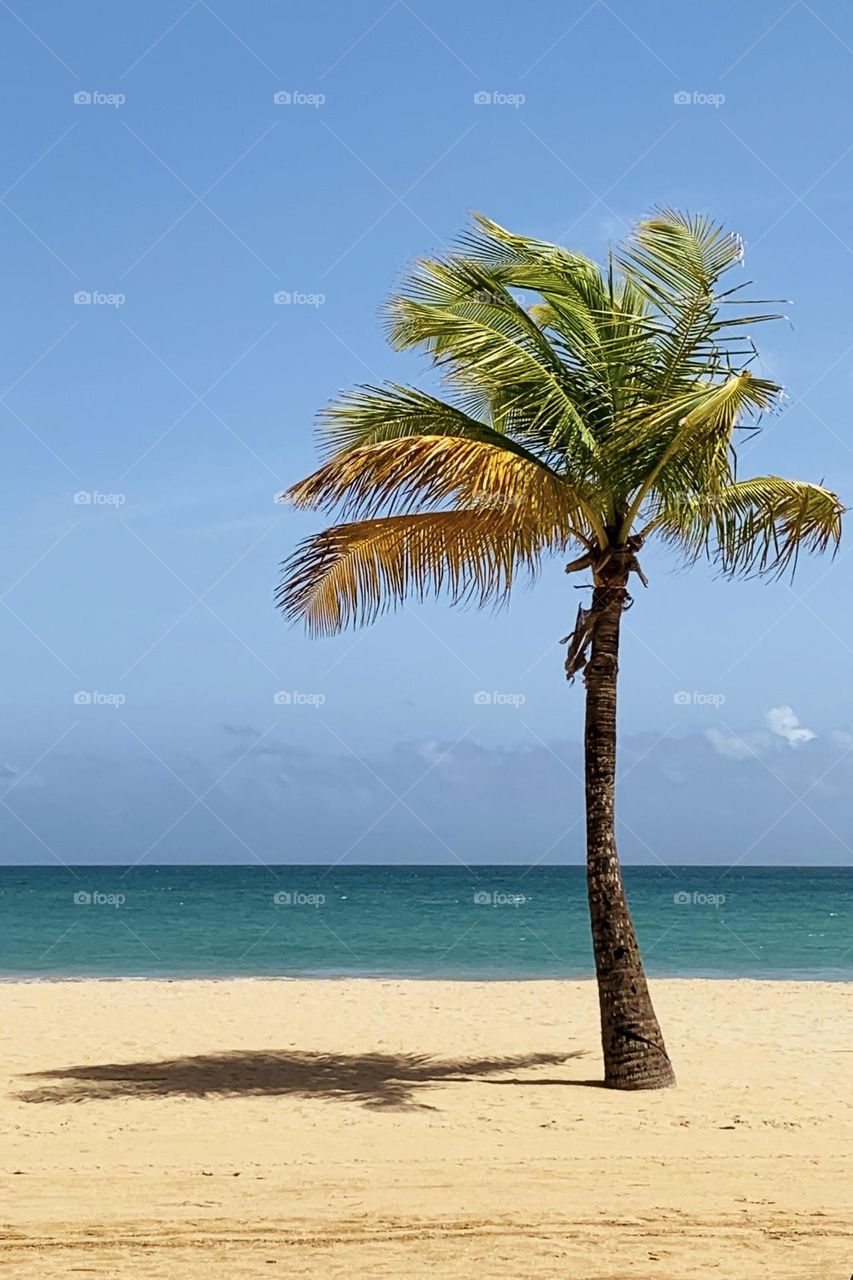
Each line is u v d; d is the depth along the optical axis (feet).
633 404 41.42
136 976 94.89
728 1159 32.14
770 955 115.44
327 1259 23.39
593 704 42.14
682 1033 54.08
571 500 39.91
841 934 142.10
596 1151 32.99
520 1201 27.76
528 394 40.60
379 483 37.42
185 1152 32.71
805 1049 49.90
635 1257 23.57
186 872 523.29
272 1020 58.23
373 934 140.56
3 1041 51.83
